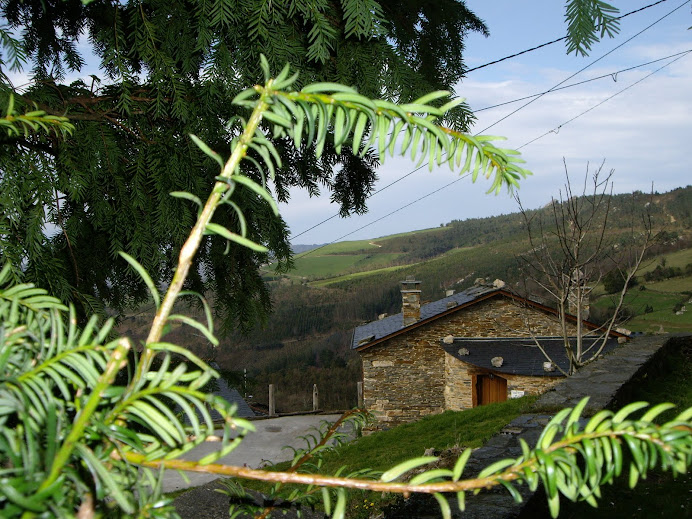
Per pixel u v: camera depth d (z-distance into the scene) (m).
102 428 0.50
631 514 4.13
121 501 0.44
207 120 2.50
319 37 1.81
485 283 23.62
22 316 0.66
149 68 2.34
